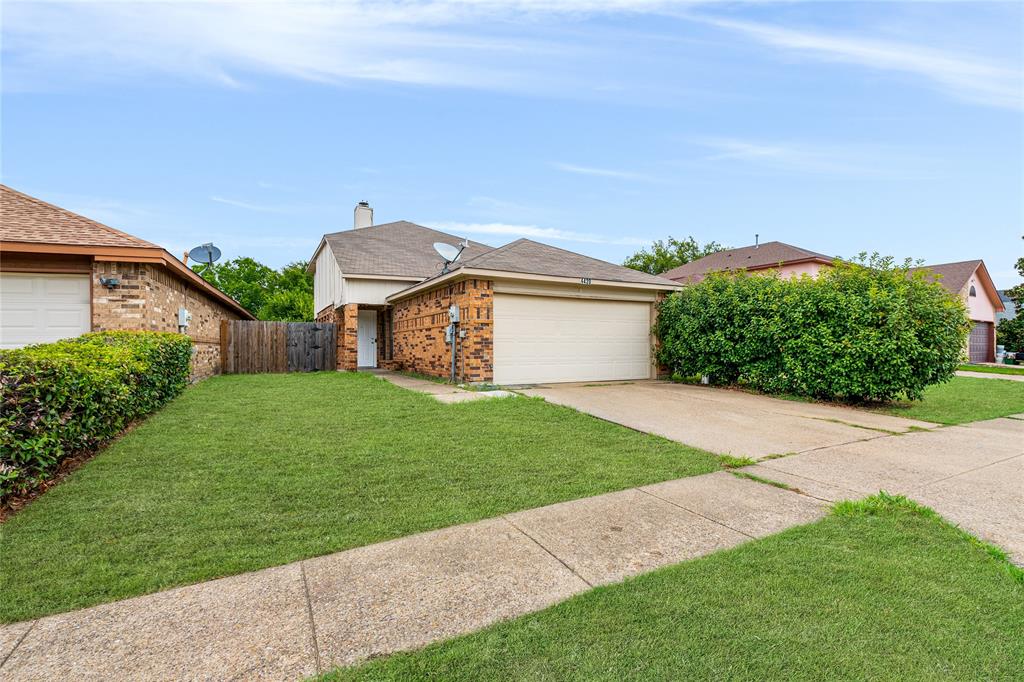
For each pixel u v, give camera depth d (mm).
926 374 8125
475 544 3104
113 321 8859
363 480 4250
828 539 3168
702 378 11461
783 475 4574
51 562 2770
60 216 9336
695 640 2141
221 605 2402
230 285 31938
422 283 12438
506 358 10938
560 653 2057
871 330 8398
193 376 11844
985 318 24359
